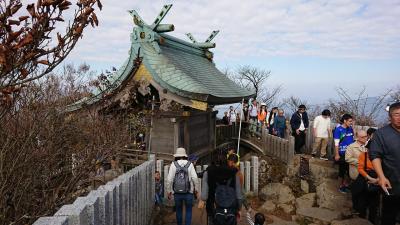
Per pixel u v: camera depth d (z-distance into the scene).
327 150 11.54
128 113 9.84
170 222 7.42
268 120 15.73
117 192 3.92
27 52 2.12
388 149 4.02
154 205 8.00
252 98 17.27
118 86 8.23
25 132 4.51
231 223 5.06
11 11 2.02
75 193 5.30
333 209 7.61
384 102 19.28
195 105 10.00
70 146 6.26
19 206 4.12
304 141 12.46
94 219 2.78
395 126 4.07
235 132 18.00
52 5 2.14
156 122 11.04
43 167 4.98
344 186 8.05
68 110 7.23
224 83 15.08
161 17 11.28
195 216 7.75
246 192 9.70
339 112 20.94
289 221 7.41
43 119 5.17
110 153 6.55
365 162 5.98
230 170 5.37
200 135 12.87
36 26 2.12
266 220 7.48
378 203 6.26
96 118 7.40
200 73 13.60
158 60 10.74
